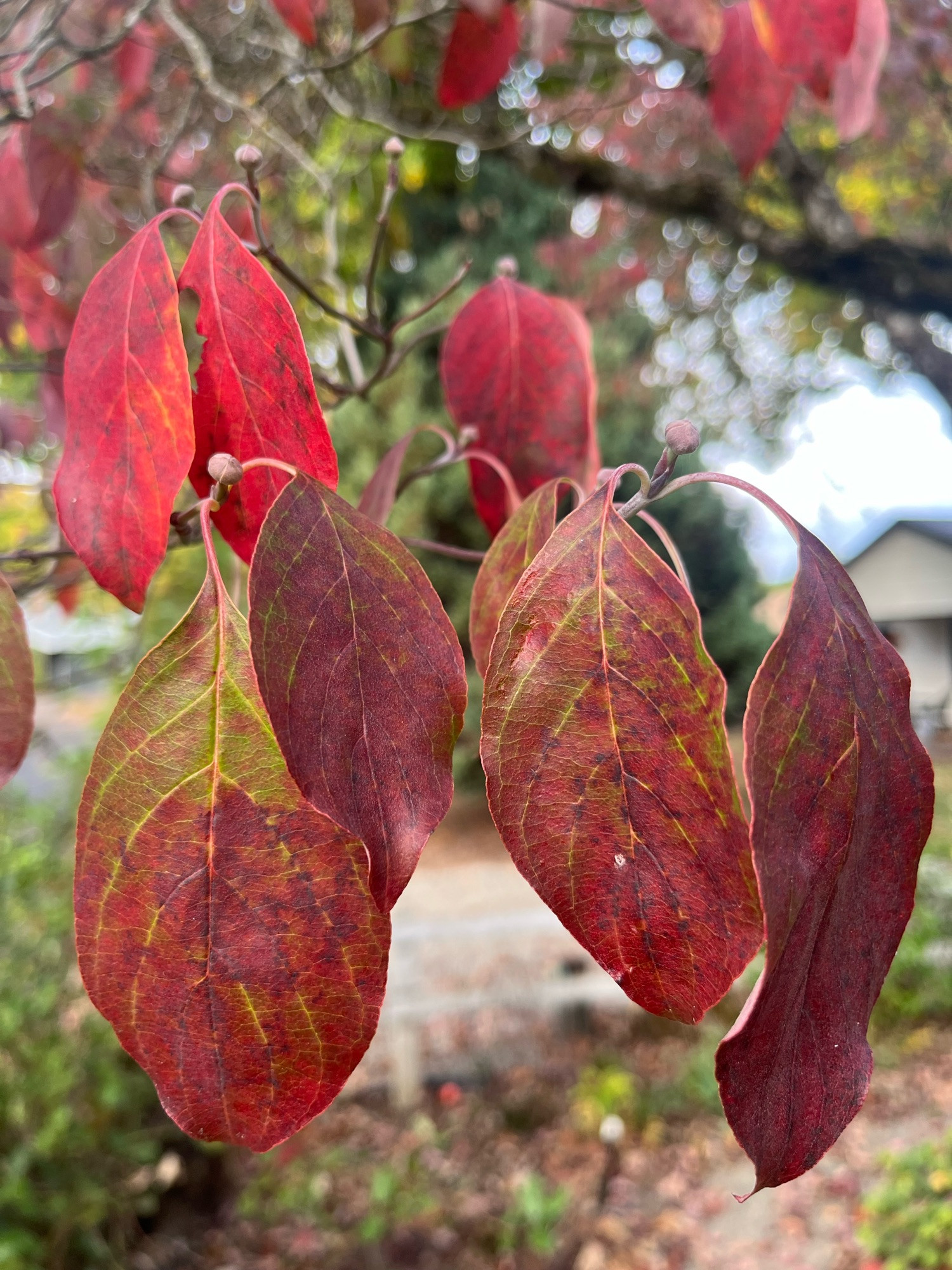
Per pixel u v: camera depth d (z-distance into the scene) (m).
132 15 0.46
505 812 0.16
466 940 2.05
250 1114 0.16
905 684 0.16
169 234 0.50
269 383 0.19
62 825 1.37
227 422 0.19
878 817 0.16
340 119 0.87
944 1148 1.15
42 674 1.31
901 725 0.16
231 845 0.16
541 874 0.16
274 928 0.16
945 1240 1.02
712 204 1.37
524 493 0.31
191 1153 1.30
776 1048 0.14
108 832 0.16
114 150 0.62
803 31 0.33
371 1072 1.71
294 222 0.83
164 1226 1.22
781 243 1.37
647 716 0.16
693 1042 1.74
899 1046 1.62
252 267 0.18
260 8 0.79
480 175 2.30
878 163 1.69
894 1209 1.10
